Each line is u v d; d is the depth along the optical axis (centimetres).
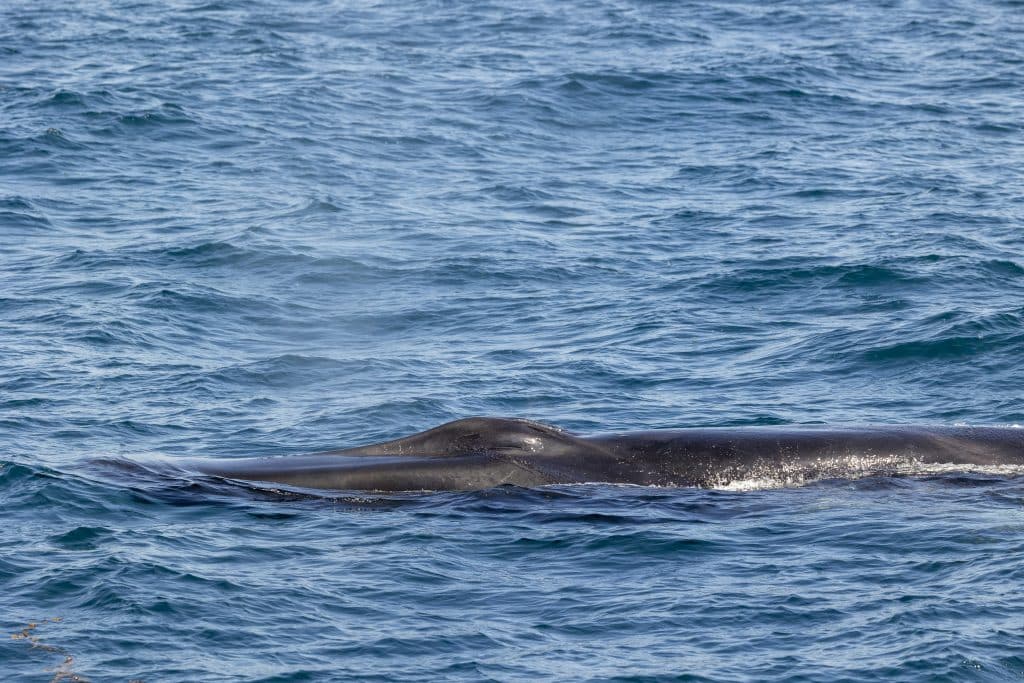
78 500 6769
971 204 14525
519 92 19662
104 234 13512
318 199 14862
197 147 16900
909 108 19188
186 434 8556
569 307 11538
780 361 10044
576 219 14338
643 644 5562
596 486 6944
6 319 10919
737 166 16425
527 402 9256
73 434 8425
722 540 6438
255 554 6269
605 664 5416
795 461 7088
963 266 12106
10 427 8481
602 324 11044
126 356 10162
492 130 18112
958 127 18212
